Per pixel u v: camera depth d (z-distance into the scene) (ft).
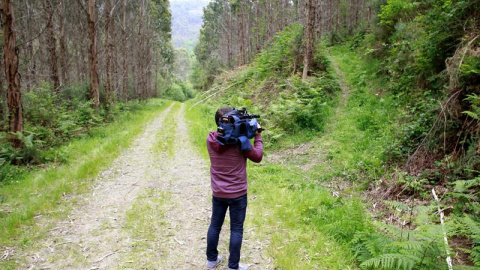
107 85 65.05
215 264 11.16
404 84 33.53
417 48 28.07
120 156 28.12
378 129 28.35
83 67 82.12
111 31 81.00
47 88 44.32
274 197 17.54
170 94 215.31
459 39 22.63
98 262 11.43
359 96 40.06
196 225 14.64
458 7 22.09
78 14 73.67
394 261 10.59
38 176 21.26
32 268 10.94
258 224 14.52
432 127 19.76
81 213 15.76
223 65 146.41
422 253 10.21
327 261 11.51
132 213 15.65
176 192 19.12
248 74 66.08
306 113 34.27
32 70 61.67
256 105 46.57
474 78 18.60
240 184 10.32
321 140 30.45
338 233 13.25
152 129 45.52
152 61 150.92
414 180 17.38
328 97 42.04
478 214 13.58
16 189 18.98
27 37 62.23
